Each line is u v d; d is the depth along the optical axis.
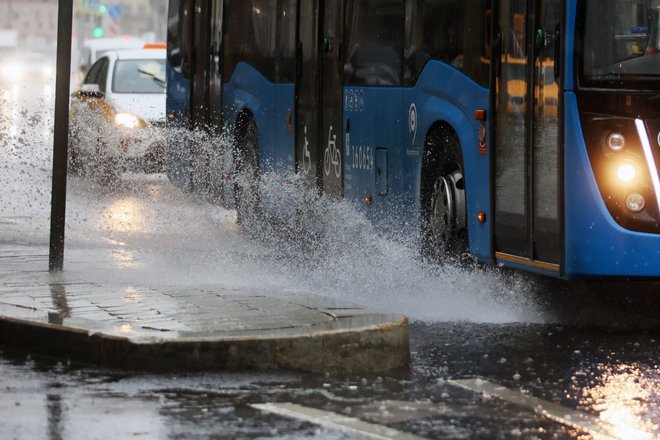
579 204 18.50
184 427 12.69
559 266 18.86
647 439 12.49
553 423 13.08
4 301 17.97
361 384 14.81
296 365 15.34
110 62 45.53
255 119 30.89
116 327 15.86
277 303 17.73
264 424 12.83
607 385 15.00
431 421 13.08
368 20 25.41
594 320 19.47
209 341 15.16
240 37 32.22
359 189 25.61
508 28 20.39
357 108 25.75
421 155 23.17
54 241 21.61
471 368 15.91
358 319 16.33
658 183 18.39
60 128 21.48
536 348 17.30
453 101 22.14
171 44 37.97
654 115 18.53
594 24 18.59
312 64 27.77
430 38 23.00
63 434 12.41
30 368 15.35
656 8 18.70
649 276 18.34
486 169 20.97
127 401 13.75
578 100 18.53
